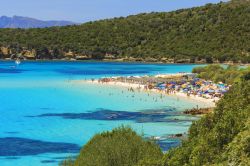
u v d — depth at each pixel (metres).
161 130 61.53
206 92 102.69
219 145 24.11
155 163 25.83
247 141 21.75
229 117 25.73
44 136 58.84
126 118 72.25
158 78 141.62
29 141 55.97
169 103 89.25
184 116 73.75
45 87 121.31
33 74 163.38
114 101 92.81
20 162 46.59
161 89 110.69
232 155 21.64
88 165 29.78
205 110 77.50
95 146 31.09
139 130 61.44
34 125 66.62
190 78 139.75
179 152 24.83
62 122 69.06
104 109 82.19
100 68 198.25
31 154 49.72
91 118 72.62
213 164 21.92
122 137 31.59
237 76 120.00
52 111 80.19
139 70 186.25
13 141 55.88
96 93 106.69
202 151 23.41
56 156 48.84
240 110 27.02
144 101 92.44
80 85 125.12
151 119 71.00
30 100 95.56
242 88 30.95
